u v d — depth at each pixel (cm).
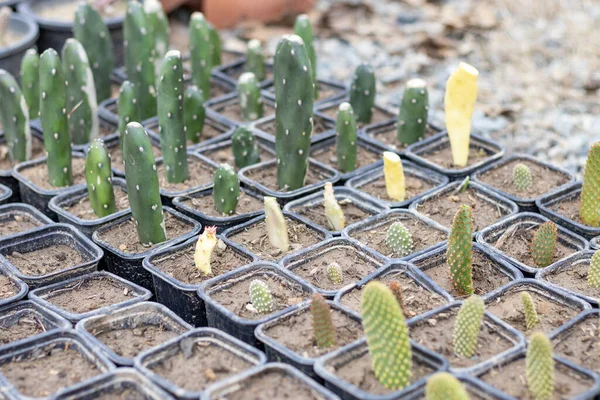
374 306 76
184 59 135
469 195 103
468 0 163
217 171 99
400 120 111
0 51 128
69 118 114
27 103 118
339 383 79
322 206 102
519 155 108
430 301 88
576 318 85
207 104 122
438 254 93
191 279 92
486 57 145
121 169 110
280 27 154
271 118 118
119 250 95
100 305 90
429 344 83
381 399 77
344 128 105
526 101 133
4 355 83
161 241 96
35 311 89
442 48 146
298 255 93
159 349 82
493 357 80
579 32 149
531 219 98
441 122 127
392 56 145
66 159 105
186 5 158
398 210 99
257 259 93
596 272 89
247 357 82
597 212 96
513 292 89
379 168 106
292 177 103
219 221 99
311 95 99
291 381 80
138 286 91
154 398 79
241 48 148
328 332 82
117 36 137
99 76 123
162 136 104
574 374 80
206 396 78
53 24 137
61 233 98
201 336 84
